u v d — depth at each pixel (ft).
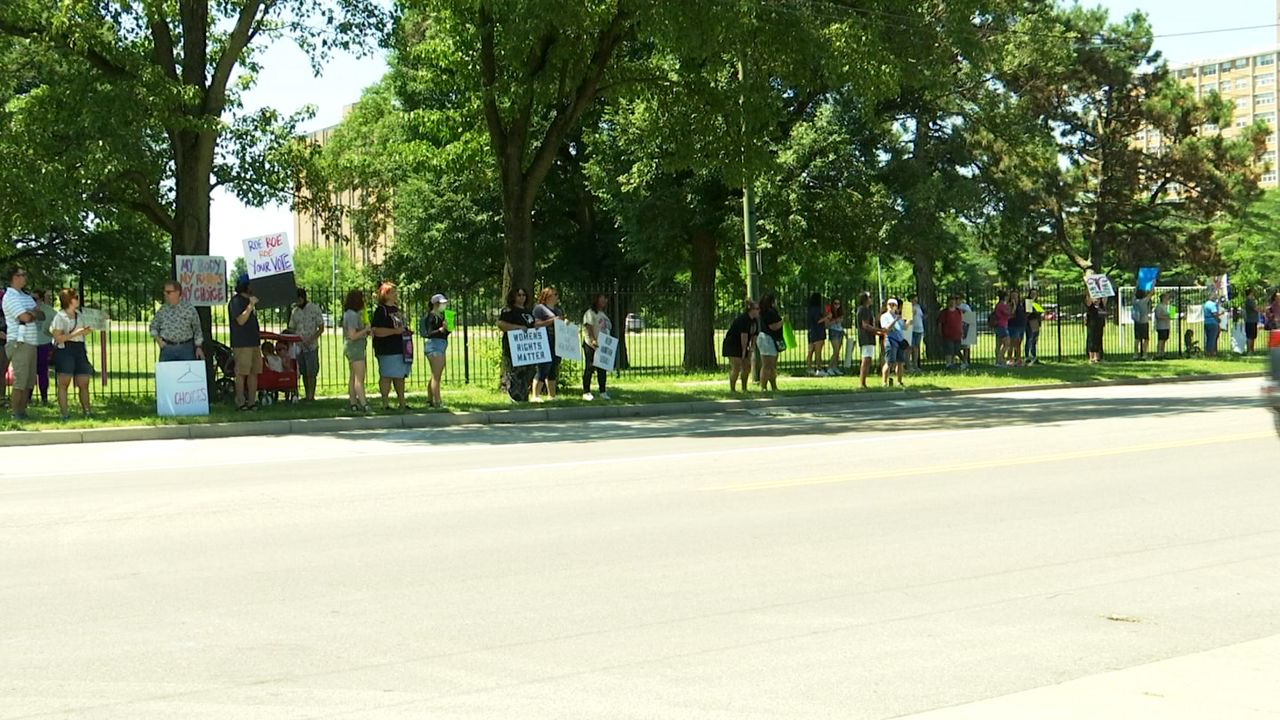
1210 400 70.90
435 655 18.56
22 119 62.80
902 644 19.22
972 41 76.89
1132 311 116.88
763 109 73.41
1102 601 21.98
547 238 126.00
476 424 63.26
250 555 26.02
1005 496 33.63
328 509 32.07
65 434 53.31
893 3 73.20
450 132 87.76
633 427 59.77
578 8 66.85
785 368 101.96
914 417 62.59
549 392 72.18
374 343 63.57
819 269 119.34
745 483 36.42
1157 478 36.76
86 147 61.41
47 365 67.36
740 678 17.40
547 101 77.46
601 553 26.17
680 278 164.96
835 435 52.03
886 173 99.71
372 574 24.18
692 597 22.31
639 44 94.22
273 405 65.82
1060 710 15.88
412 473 39.91
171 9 62.95
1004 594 22.53
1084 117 135.03
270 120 72.95
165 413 59.72
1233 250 239.50
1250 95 563.89
